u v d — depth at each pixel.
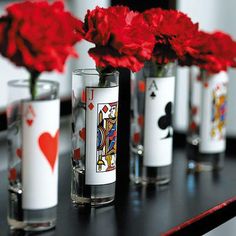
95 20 1.33
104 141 1.40
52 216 1.26
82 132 1.39
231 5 2.79
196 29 1.57
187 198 1.51
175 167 1.76
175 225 1.34
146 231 1.30
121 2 1.98
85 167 1.40
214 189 1.59
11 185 1.24
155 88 1.55
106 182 1.42
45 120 1.21
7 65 2.68
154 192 1.54
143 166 1.58
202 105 1.75
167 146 1.59
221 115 1.76
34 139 1.21
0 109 2.51
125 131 1.89
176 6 2.05
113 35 1.31
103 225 1.32
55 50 1.13
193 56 1.55
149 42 1.35
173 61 1.55
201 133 1.75
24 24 1.11
